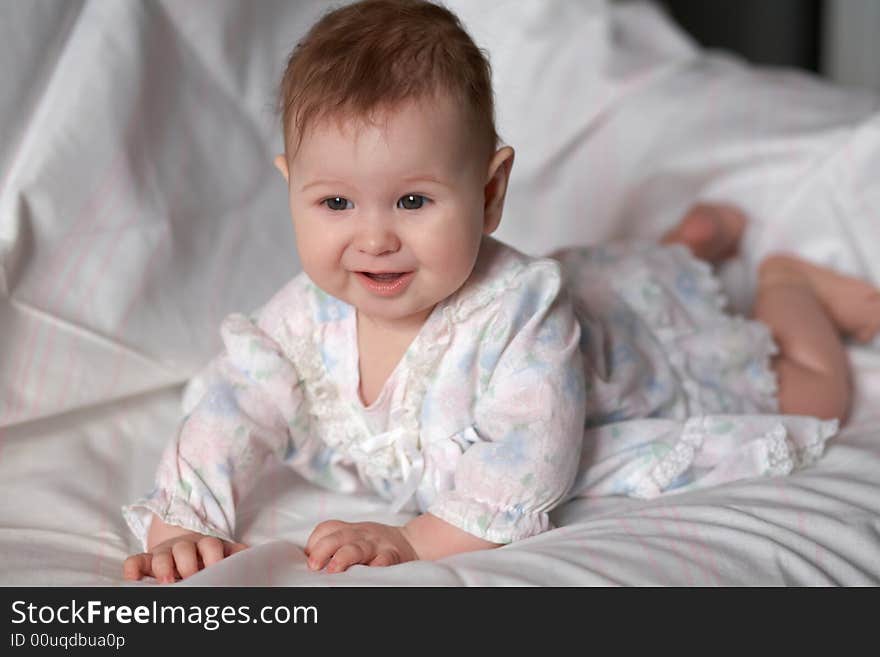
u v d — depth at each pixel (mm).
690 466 1238
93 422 1376
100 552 1114
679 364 1391
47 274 1361
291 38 1675
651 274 1459
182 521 1093
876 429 1410
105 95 1418
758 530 1072
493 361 1138
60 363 1355
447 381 1149
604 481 1230
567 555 992
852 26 2965
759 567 1021
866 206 1809
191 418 1173
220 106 1574
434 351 1147
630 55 2145
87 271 1388
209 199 1531
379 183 1019
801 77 2117
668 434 1254
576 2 2146
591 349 1264
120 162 1427
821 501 1146
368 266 1046
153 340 1427
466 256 1065
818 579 1022
